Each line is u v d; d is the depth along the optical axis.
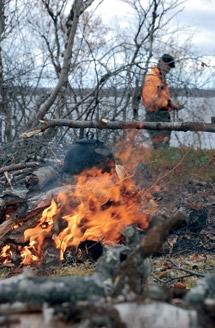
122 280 1.71
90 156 4.95
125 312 1.53
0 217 4.68
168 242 4.76
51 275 4.15
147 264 1.90
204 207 5.69
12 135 8.31
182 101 9.04
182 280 4.00
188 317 1.53
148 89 8.28
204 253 4.84
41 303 1.58
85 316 1.53
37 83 9.05
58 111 8.00
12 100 8.60
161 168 7.25
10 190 5.28
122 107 8.48
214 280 1.66
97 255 4.63
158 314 1.53
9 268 4.43
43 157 6.44
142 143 7.57
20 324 1.52
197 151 8.10
